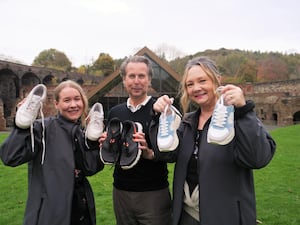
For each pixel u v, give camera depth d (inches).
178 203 92.3
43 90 95.5
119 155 100.7
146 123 111.0
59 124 103.3
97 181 286.2
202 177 86.0
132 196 110.9
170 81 744.3
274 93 1533.0
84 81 1913.1
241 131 76.9
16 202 224.2
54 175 95.3
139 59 114.2
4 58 1685.5
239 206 83.2
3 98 1401.3
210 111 93.8
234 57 3198.8
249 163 78.2
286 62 3132.4
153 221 110.3
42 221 91.6
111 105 790.5
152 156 105.5
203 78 90.5
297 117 1483.8
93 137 101.4
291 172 313.7
